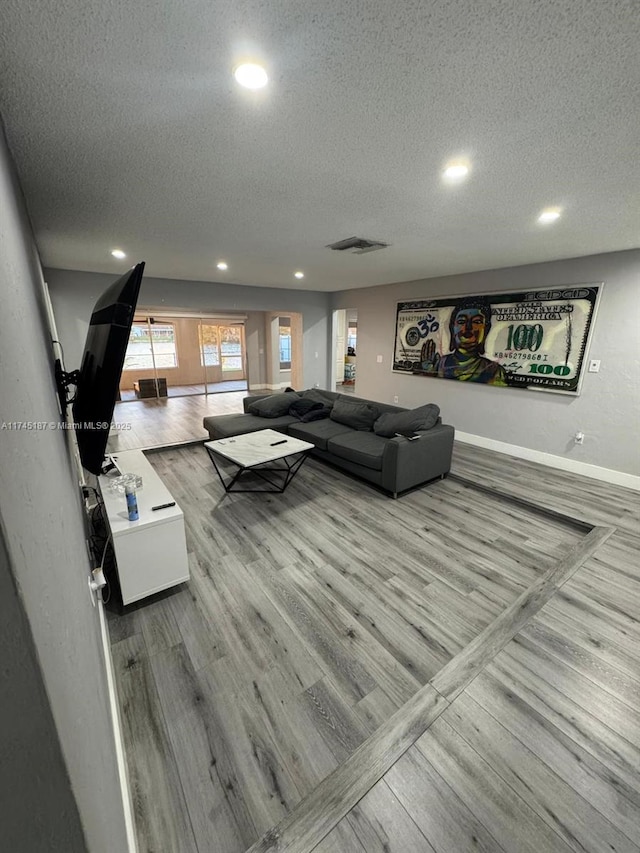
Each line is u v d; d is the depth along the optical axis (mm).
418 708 1562
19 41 942
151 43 966
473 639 1931
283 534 2945
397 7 862
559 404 4211
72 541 938
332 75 1104
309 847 1140
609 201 2156
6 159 1098
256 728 1496
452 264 4254
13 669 357
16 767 392
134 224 2697
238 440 3932
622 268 3562
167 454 4914
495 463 4453
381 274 5020
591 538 2828
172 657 1823
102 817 601
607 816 1216
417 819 1206
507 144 1524
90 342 1771
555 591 2264
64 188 2012
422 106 1273
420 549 2746
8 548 326
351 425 4695
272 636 1953
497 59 1029
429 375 5574
